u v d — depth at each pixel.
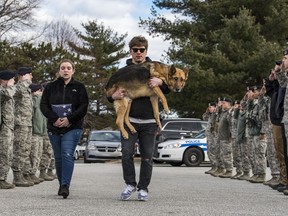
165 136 23.27
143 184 8.12
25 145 10.99
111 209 7.00
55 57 39.84
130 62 8.34
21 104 10.88
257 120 12.54
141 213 6.61
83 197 8.62
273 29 34.75
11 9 40.44
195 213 6.67
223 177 14.88
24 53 38.69
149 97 8.05
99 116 46.91
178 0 39.44
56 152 8.63
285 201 8.27
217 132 15.52
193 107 35.00
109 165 22.69
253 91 12.76
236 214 6.62
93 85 43.78
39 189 10.26
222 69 33.25
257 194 9.55
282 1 35.38
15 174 10.97
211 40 35.81
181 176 15.17
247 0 34.84
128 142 8.04
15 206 7.32
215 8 36.06
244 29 33.16
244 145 13.70
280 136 10.26
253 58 32.16
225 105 15.27
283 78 9.93
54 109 8.49
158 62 8.00
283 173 10.30
